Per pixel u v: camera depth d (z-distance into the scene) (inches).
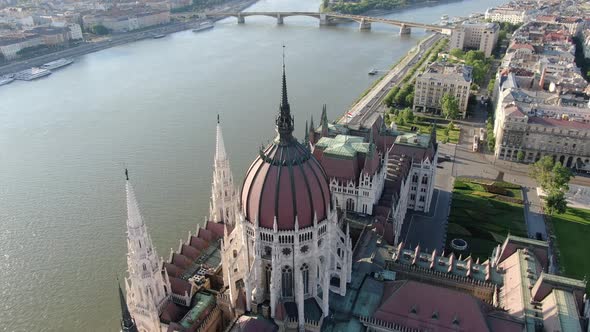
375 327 4746.6
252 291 4722.0
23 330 5792.3
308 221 4431.6
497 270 5585.6
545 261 5625.0
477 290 5438.0
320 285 4845.0
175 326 4820.4
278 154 4397.1
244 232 4566.9
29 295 6353.3
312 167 4490.7
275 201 4320.9
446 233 7608.3
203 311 5103.3
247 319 4527.6
